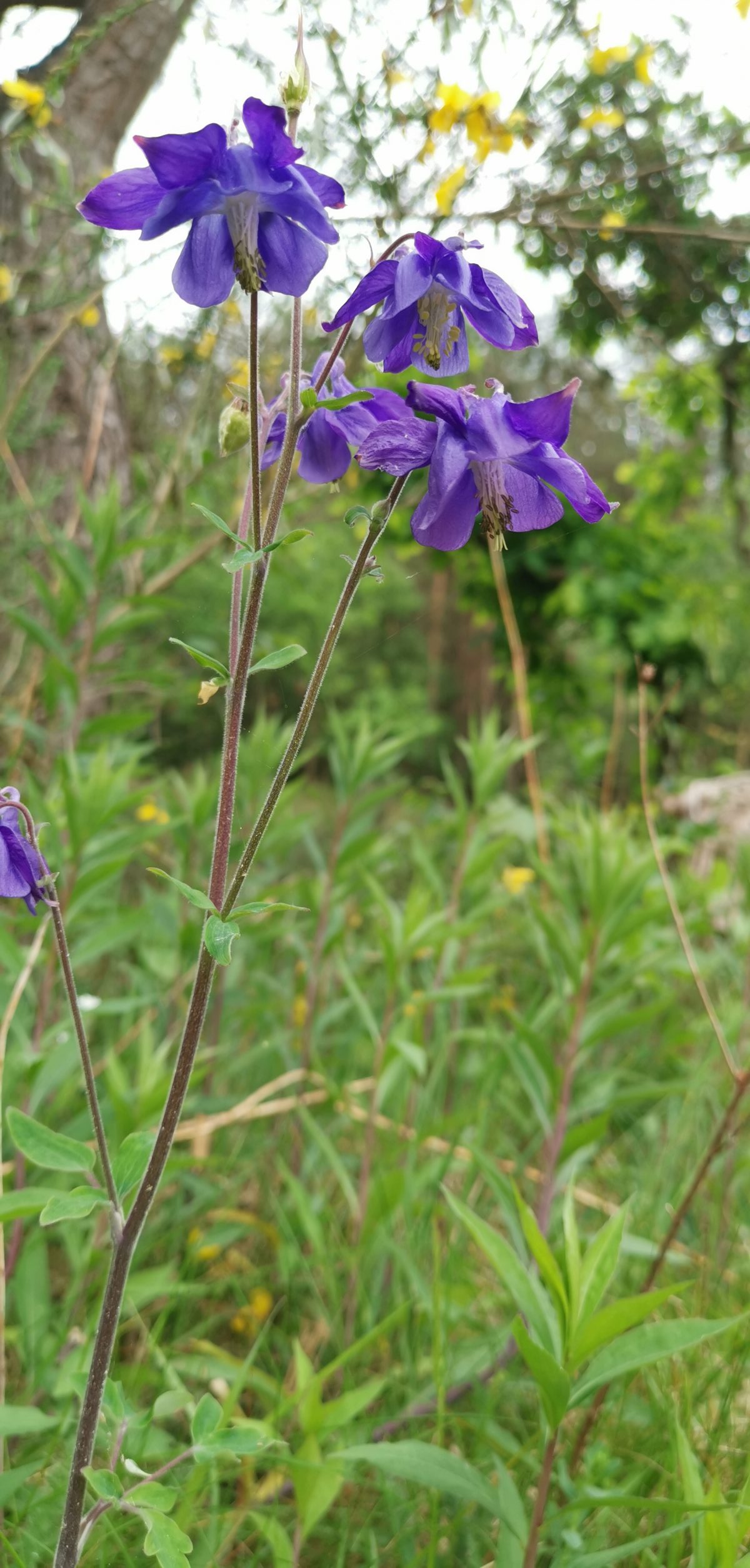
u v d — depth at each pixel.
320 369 1.46
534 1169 3.28
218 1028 3.24
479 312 1.34
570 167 4.05
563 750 8.66
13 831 1.34
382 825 6.63
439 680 18.73
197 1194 2.71
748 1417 2.26
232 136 1.24
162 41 4.53
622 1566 1.90
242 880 1.29
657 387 7.55
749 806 6.43
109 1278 1.38
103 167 4.57
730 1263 3.00
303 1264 2.56
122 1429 1.49
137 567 4.09
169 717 5.99
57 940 1.36
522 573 7.56
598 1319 1.53
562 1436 1.98
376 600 15.12
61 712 3.96
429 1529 1.94
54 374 4.02
